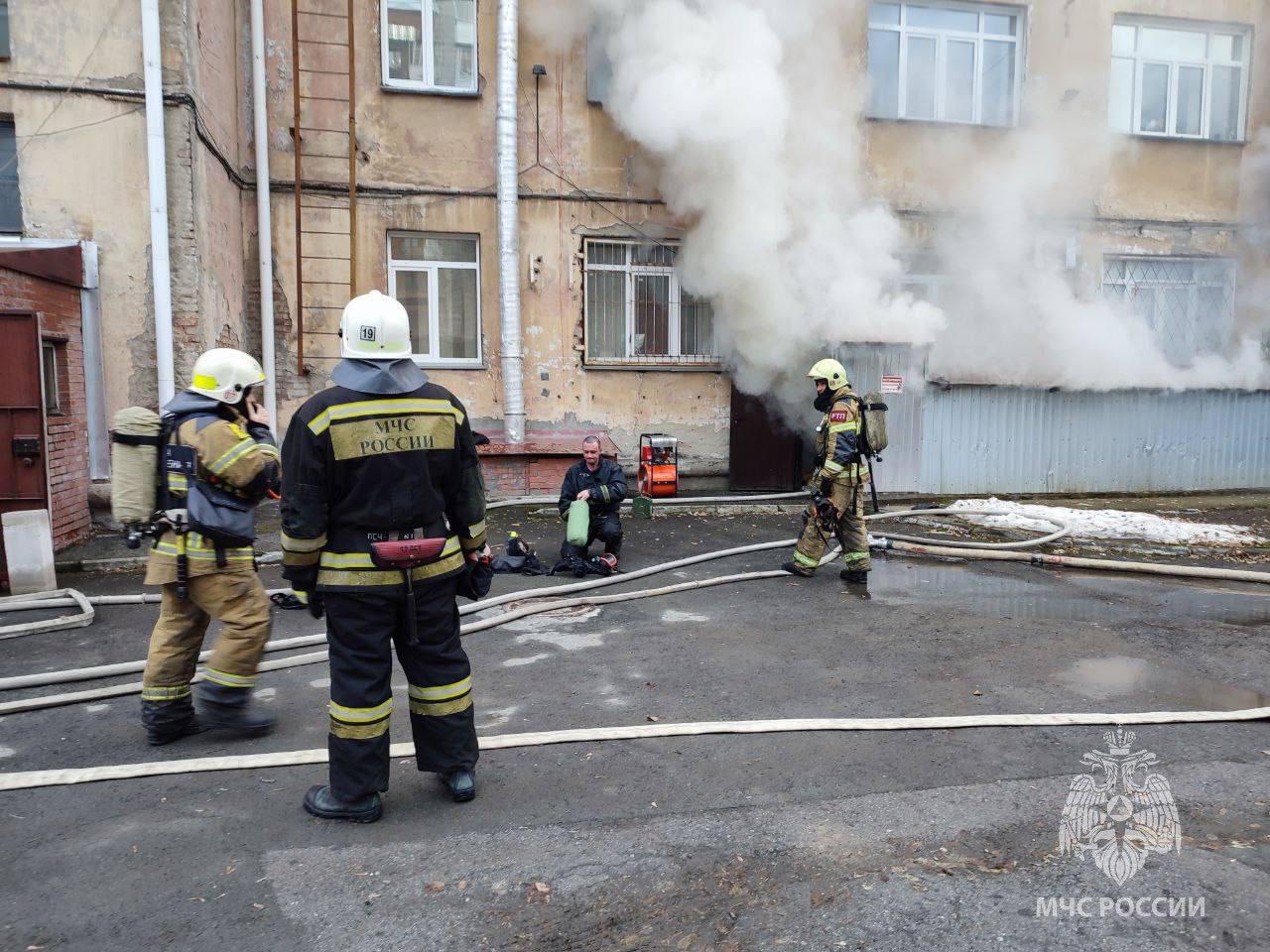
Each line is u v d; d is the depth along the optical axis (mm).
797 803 3215
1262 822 3094
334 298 10555
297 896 2635
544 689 4449
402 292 11016
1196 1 12398
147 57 8102
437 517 3170
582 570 6875
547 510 9852
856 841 2955
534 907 2588
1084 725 3963
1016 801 3236
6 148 8359
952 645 5211
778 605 6133
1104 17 12125
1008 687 4488
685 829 3031
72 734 3910
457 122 10750
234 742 3828
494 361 11086
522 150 10859
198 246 8578
